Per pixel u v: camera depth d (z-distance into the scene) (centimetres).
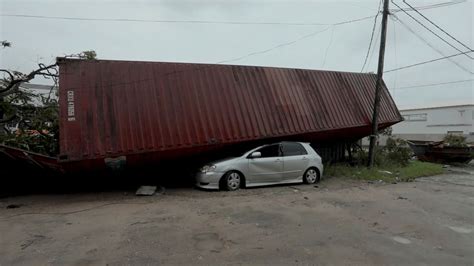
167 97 973
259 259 458
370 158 1402
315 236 558
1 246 505
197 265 438
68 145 837
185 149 961
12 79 1075
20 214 701
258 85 1134
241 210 728
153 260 452
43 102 1126
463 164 1939
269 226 612
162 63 1006
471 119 3397
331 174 1255
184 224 621
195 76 1037
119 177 1090
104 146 865
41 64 1085
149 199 852
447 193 971
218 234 564
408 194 944
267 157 1018
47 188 1014
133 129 905
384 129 1722
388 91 1538
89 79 912
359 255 475
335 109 1279
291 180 1050
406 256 474
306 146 1106
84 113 874
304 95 1220
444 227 623
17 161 871
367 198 873
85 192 963
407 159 1620
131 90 941
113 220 649
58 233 568
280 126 1115
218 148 1034
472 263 452
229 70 1102
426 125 3806
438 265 444
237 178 971
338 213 711
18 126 1116
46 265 434
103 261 448
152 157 954
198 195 894
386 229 603
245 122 1057
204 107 1009
